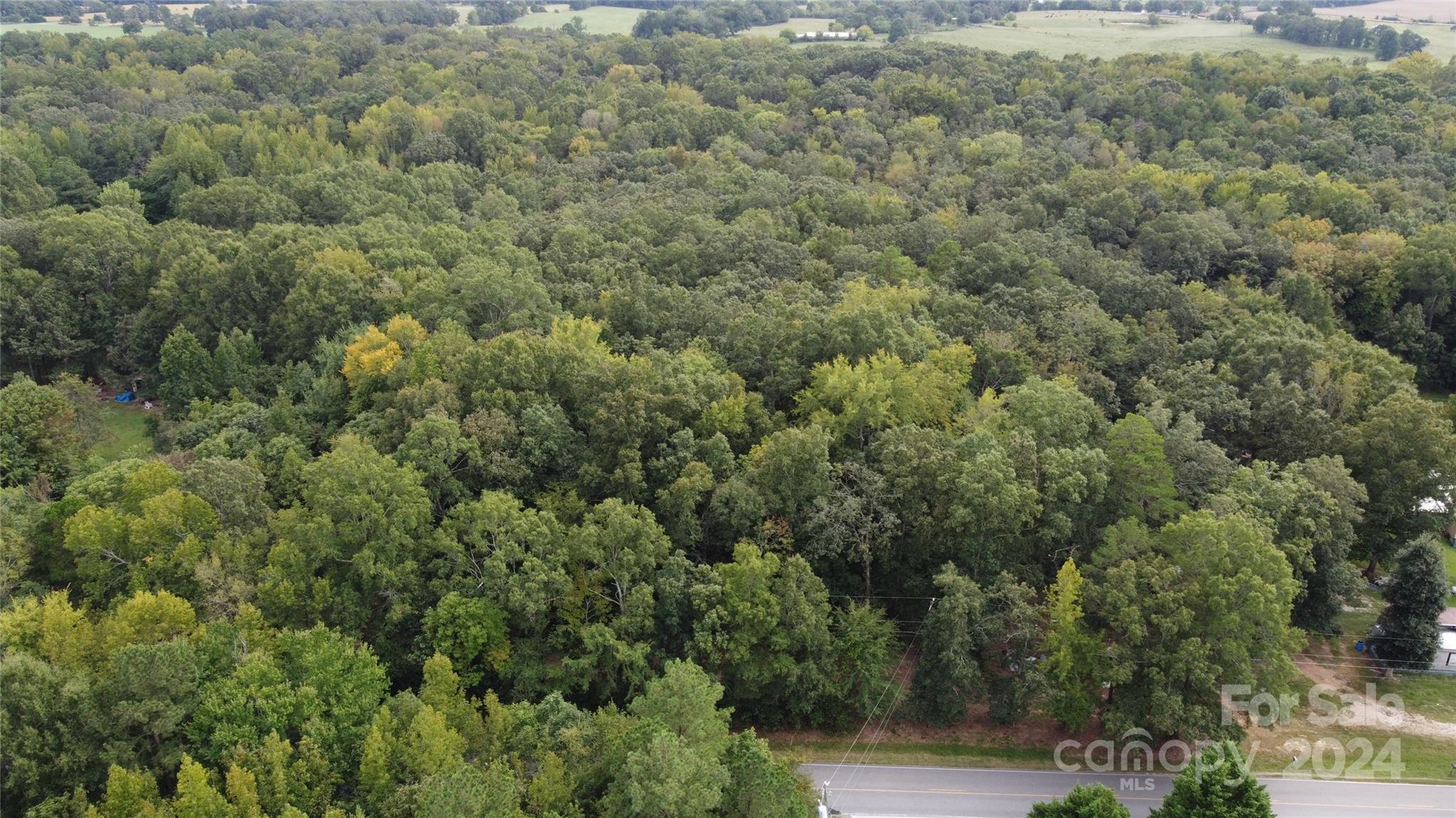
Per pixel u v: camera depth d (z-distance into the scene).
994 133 163.75
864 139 165.62
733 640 65.44
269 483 80.31
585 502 73.25
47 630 56.59
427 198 145.88
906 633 76.38
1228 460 80.50
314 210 141.25
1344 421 89.88
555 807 49.53
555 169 163.75
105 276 122.44
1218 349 101.06
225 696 53.03
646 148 171.00
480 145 171.50
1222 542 63.22
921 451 74.75
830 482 74.25
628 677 64.69
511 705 59.47
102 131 171.62
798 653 68.19
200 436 91.56
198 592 64.06
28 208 140.50
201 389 104.06
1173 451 79.31
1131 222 128.50
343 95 190.75
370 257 114.81
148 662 51.84
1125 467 75.44
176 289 115.25
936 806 63.03
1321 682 74.12
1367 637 77.00
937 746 68.25
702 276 117.06
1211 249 119.94
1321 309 112.69
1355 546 84.50
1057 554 75.50
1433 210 131.88
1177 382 94.31
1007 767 66.38
